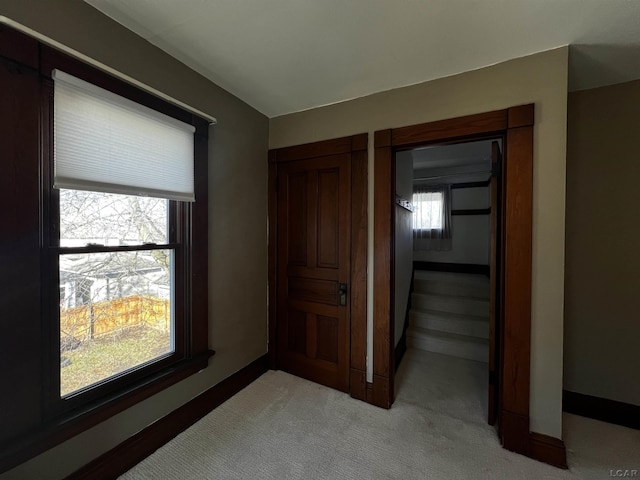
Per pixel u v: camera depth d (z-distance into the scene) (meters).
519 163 1.66
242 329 2.36
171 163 1.71
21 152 1.13
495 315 1.90
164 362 1.74
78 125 1.28
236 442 1.74
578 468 1.56
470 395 2.28
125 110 1.46
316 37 1.54
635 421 1.94
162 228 1.75
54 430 1.19
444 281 3.96
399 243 2.90
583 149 2.08
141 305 1.65
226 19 1.41
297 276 2.53
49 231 1.24
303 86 2.07
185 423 1.85
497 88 1.74
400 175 2.93
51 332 1.26
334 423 1.92
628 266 1.98
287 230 2.57
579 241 2.10
